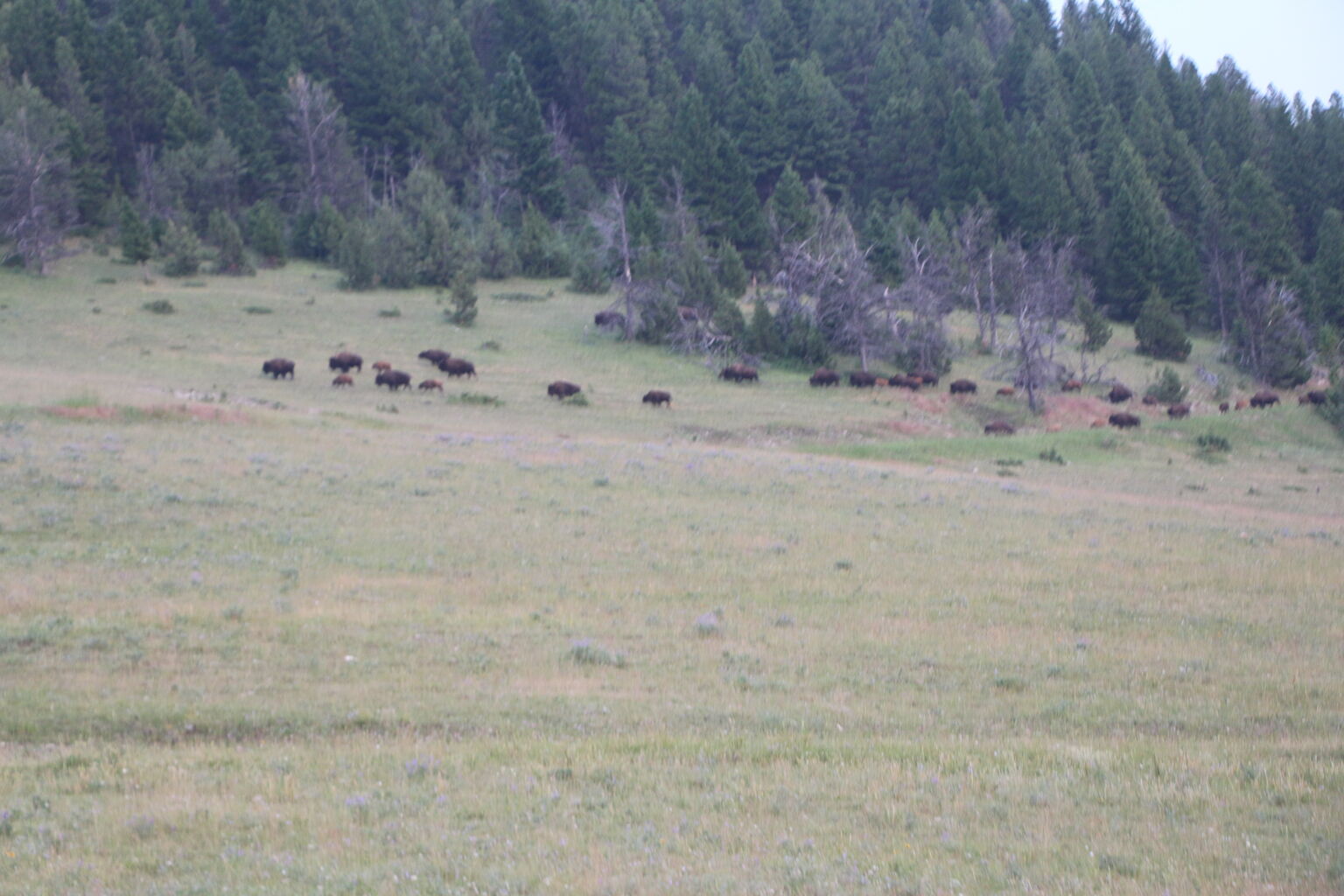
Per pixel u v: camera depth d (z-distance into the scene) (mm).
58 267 119938
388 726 16750
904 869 11039
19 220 117938
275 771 14258
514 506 37812
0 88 133250
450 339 103500
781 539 34625
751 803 13062
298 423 55344
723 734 16344
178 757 14914
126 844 11727
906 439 77125
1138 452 74062
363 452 47438
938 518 40250
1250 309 125125
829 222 124312
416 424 63719
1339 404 87812
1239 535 40219
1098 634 24406
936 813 12828
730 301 106625
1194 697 19516
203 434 48938
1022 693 19672
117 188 140000
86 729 16297
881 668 21016
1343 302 137375
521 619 23844
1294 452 79000
